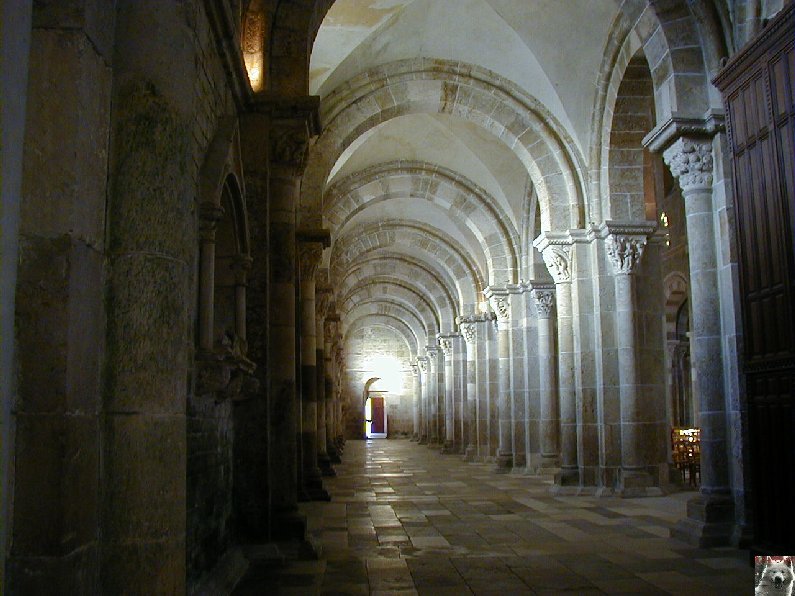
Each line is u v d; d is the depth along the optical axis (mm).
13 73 3096
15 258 3152
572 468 15062
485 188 21375
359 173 21094
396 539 9766
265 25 9195
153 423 3928
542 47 14320
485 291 22141
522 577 7453
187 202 4305
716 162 9500
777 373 7594
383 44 14938
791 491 7355
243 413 8195
